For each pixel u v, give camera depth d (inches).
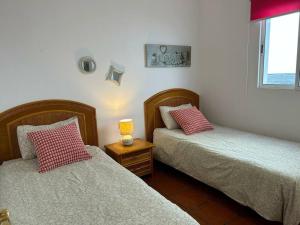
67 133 88.0
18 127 90.9
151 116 128.5
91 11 104.1
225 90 133.2
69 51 101.3
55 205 57.3
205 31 138.8
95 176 72.1
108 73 111.9
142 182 68.4
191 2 135.5
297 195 67.0
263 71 114.2
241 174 82.1
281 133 109.6
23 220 52.0
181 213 52.9
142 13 118.4
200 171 99.0
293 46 102.6
